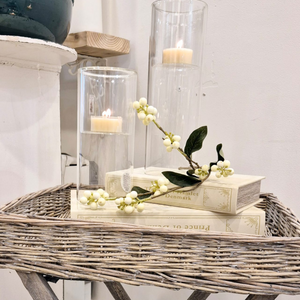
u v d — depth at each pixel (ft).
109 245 1.40
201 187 1.61
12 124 2.31
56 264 1.45
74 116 3.33
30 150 2.43
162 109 2.01
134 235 1.39
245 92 2.39
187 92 1.98
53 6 1.91
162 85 1.98
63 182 3.03
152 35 1.99
